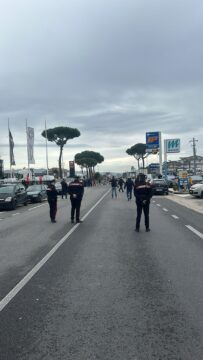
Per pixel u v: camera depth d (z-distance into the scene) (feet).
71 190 57.21
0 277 26.11
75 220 60.59
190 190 111.86
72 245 37.93
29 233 47.65
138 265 28.71
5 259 32.01
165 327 16.81
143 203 46.09
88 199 113.60
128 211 73.97
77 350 14.79
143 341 15.47
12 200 88.07
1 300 21.01
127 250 34.65
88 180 266.98
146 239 40.70
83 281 24.50
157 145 212.02
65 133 296.30
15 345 15.31
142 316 18.17
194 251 33.88
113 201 103.76
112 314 18.51
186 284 23.49
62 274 26.45
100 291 22.25
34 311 19.13
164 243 38.14
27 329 16.87
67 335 16.16
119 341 15.51
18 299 21.09
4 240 42.50
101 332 16.40
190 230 47.14
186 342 15.31
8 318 18.24
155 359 14.01
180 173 148.15
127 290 22.38
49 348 14.99
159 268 27.71
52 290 22.66
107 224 54.19
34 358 14.24
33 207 94.63
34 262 30.58
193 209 78.69
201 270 26.99
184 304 19.79
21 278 25.67
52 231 48.75
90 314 18.56
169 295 21.31
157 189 132.46
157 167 266.77
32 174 204.95
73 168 233.76
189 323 17.22
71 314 18.60
